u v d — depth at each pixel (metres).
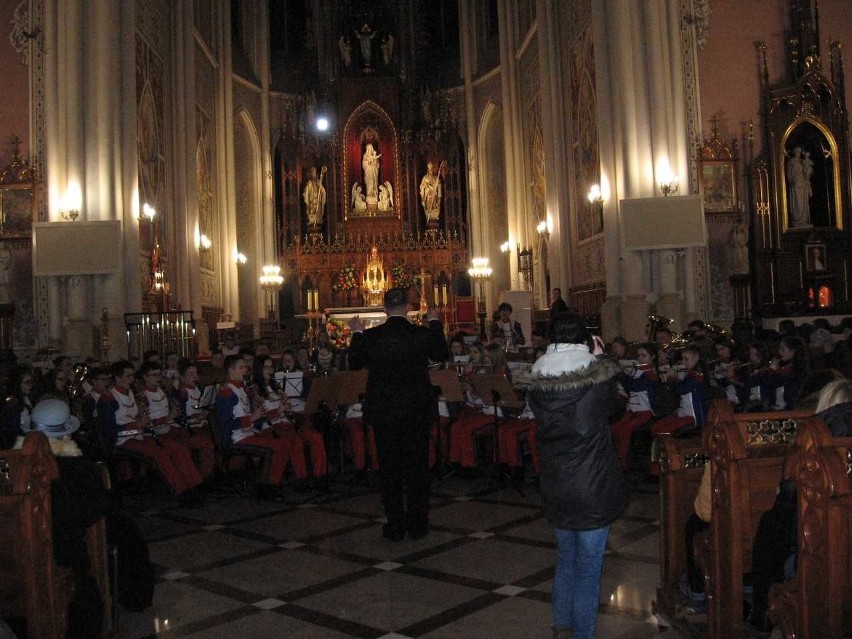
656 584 6.05
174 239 22.33
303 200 31.88
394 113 31.98
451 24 33.59
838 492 3.46
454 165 31.73
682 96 17.03
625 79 16.75
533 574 6.31
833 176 17.61
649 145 16.70
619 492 4.69
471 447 10.15
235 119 30.47
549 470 4.72
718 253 17.34
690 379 9.95
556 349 4.79
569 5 21.69
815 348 10.50
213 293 26.69
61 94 17.16
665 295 16.30
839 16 18.11
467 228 32.03
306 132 31.77
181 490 9.05
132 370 9.58
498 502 8.97
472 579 6.23
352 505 9.10
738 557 4.41
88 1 17.30
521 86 27.95
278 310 31.64
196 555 7.17
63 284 17.19
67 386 10.39
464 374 10.62
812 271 17.41
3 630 4.16
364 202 31.77
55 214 17.28
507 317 17.66
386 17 32.69
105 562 5.28
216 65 27.88
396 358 7.39
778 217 17.47
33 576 4.10
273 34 33.34
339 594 5.98
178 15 22.77
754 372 10.62
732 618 4.44
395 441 7.37
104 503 4.88
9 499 4.08
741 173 17.56
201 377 12.23
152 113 20.44
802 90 17.44
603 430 4.68
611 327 17.19
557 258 23.44
